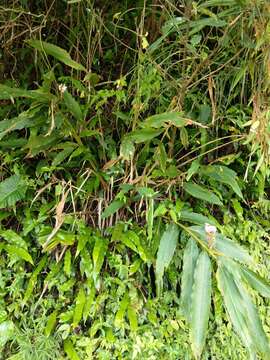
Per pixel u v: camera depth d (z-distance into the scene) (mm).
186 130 1655
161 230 1589
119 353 1505
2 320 1494
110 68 1834
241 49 1485
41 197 1683
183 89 1554
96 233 1617
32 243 1649
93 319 1547
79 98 1733
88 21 1675
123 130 1727
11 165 1706
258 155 1608
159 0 1572
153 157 1602
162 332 1562
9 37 1761
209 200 1563
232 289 1295
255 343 1249
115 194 1686
